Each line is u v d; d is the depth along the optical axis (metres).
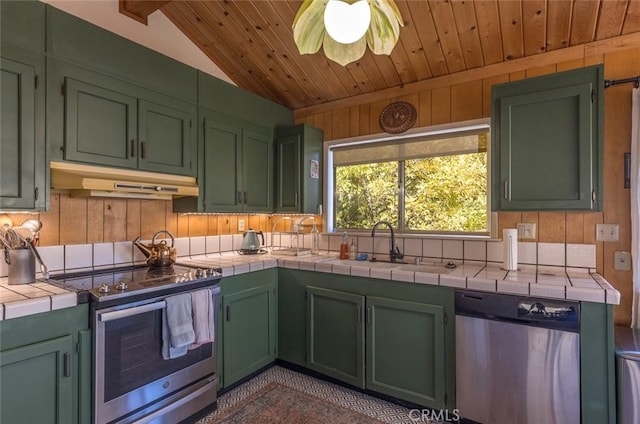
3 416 1.36
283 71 3.03
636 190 1.97
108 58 1.99
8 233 1.79
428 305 2.11
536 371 1.79
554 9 2.04
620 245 2.07
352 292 2.42
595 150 1.85
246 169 2.89
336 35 1.11
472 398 1.96
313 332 2.62
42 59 1.73
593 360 1.68
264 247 3.49
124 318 1.74
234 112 2.78
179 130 2.38
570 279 1.93
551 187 1.96
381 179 3.03
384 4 1.11
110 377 1.68
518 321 1.83
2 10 1.60
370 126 3.01
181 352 1.94
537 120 2.00
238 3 2.52
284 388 2.51
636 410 1.60
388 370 2.27
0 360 1.35
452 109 2.62
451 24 2.27
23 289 1.65
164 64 2.29
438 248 2.66
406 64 2.65
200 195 2.51
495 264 2.44
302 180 3.04
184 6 2.65
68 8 2.19
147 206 2.55
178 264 2.45
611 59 2.11
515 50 2.34
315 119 3.33
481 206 2.59
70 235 2.14
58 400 1.52
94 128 1.93
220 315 2.33
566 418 1.72
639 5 1.91
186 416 2.04
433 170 2.78
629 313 2.04
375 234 2.96
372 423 2.09
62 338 1.54
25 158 1.67
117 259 2.36
